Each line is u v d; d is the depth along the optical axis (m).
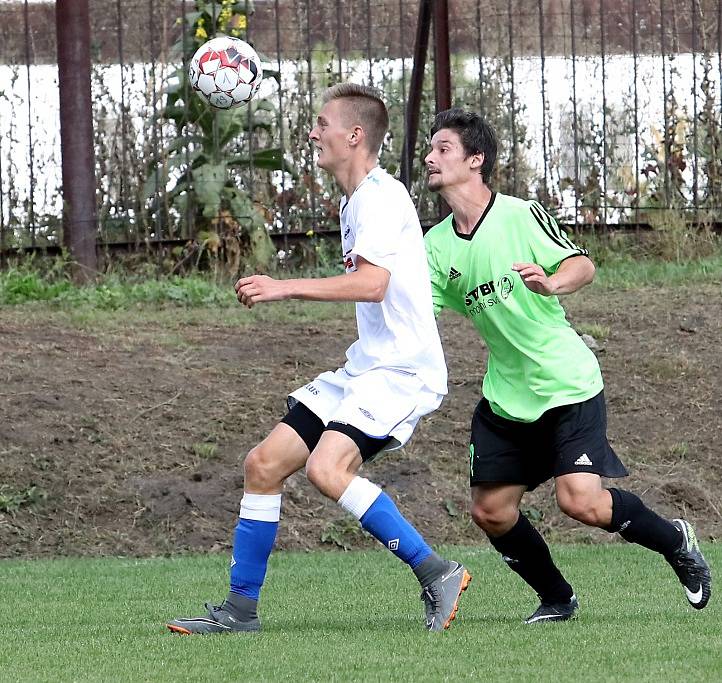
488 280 18.14
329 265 43.59
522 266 16.94
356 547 28.52
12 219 44.03
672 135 46.56
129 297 40.41
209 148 44.81
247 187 46.22
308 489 30.00
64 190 41.69
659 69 47.66
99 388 32.59
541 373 17.98
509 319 18.08
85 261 41.62
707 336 36.97
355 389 17.23
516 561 18.62
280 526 28.80
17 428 30.52
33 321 37.38
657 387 34.34
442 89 43.28
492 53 53.12
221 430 31.50
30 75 44.75
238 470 30.22
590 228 45.56
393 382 17.23
